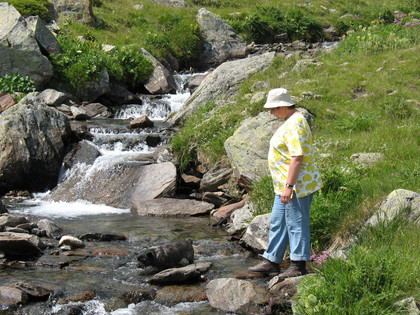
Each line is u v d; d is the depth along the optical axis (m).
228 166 9.89
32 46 15.63
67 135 11.77
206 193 9.19
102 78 16.52
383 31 17.59
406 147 8.75
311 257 5.18
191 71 21.97
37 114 11.42
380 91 11.84
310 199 5.02
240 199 8.96
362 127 10.34
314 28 27.30
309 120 10.59
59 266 5.85
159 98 17.48
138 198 9.59
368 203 6.04
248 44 25.50
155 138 12.16
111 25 22.80
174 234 7.45
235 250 6.59
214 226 8.01
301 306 4.35
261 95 11.66
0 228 6.88
